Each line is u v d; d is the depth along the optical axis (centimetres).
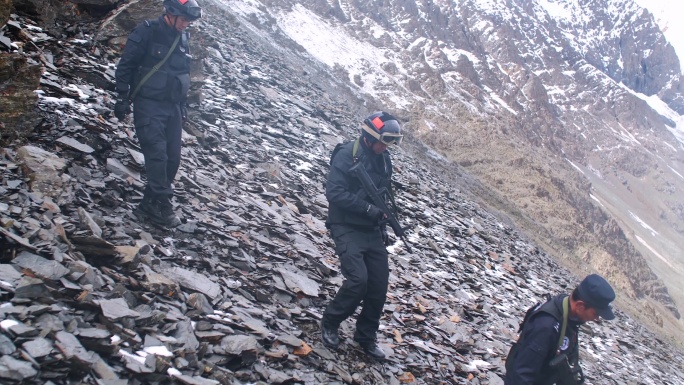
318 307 614
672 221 10631
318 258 737
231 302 520
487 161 4384
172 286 476
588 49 19500
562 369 386
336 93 3020
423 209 1419
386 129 503
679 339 3356
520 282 1252
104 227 517
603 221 5344
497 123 5822
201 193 741
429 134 4291
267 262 655
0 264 389
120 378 362
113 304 410
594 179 9844
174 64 564
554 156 7356
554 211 4034
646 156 12500
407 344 639
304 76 2653
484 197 3014
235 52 1872
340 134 1714
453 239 1303
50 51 826
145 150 573
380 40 6128
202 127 1017
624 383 962
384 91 4725
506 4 14288
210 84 1322
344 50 5103
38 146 591
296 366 483
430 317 766
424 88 5512
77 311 392
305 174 1135
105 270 455
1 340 330
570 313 388
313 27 5172
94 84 834
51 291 390
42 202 496
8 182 498
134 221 574
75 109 704
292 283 622
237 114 1233
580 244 3809
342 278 721
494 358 738
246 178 920
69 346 351
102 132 694
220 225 671
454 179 2881
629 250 5338
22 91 586
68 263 426
